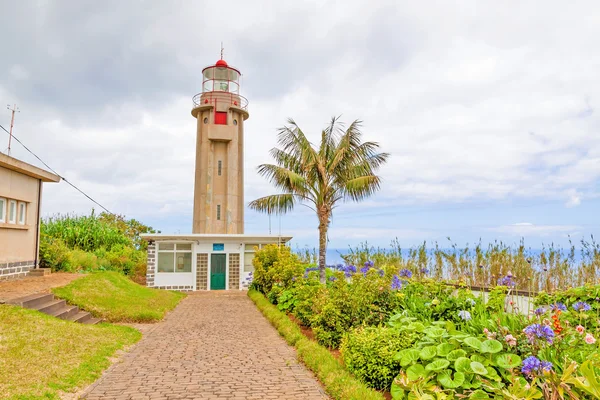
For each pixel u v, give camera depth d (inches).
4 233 507.8
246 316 509.7
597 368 162.9
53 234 943.0
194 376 256.5
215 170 1058.1
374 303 325.7
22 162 517.0
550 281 411.5
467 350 201.8
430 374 192.7
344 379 226.7
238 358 301.1
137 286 669.9
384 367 217.0
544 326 188.9
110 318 441.7
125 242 1113.4
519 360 182.5
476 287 427.2
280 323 411.8
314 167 631.8
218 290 868.6
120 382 243.9
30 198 571.8
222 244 890.7
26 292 413.4
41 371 235.1
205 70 1122.0
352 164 634.8
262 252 741.9
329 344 315.3
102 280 589.0
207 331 409.1
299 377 254.2
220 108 1067.9
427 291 358.3
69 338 304.5
